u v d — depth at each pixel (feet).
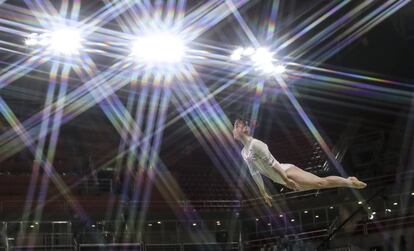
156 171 71.26
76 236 54.95
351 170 74.54
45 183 65.67
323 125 79.71
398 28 66.74
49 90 69.77
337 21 61.87
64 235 54.65
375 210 58.08
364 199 59.67
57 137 71.92
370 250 54.44
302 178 19.72
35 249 52.65
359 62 72.02
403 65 73.61
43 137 70.74
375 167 72.69
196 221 61.72
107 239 56.39
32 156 70.08
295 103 78.02
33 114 71.05
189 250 58.54
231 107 73.92
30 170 69.26
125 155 73.46
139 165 72.38
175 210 63.52
